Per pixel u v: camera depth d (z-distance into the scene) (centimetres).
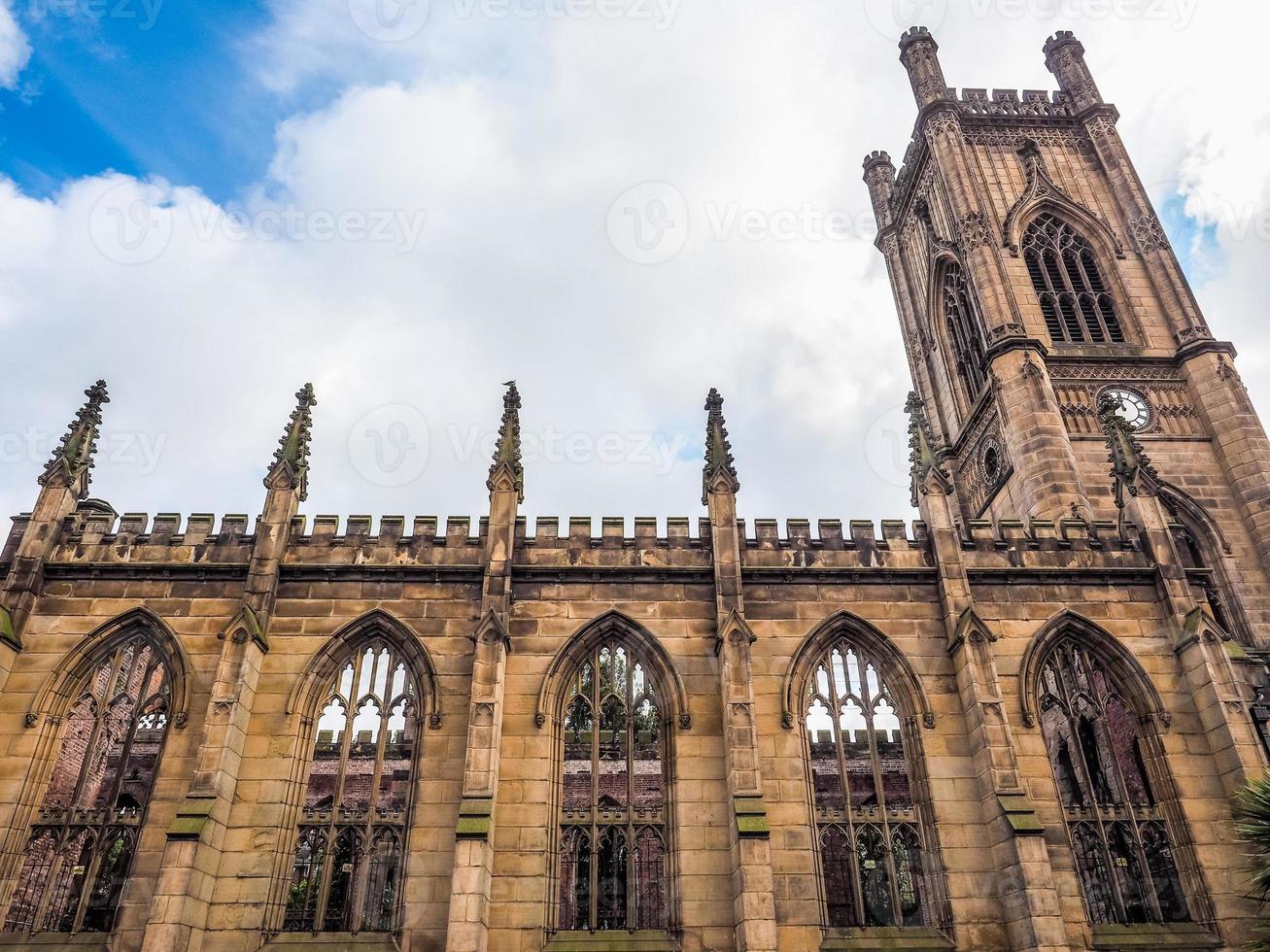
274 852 3481
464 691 3825
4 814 3512
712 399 4556
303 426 4381
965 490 6906
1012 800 3519
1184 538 5378
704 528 4297
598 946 3359
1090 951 3422
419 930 3350
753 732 3625
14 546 4128
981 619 4106
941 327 7456
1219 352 6041
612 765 5481
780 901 3466
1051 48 8000
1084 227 6888
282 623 3931
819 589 4134
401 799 5200
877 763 3812
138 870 3416
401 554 4150
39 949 3294
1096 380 6072
